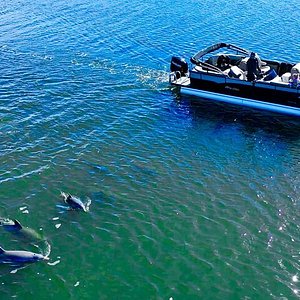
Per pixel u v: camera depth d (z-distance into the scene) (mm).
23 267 19016
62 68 38625
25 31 47062
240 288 18453
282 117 31812
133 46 43625
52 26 48688
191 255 19969
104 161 26406
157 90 35344
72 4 56406
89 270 19094
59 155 26734
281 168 26172
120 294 18078
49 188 23891
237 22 49969
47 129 29391
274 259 19844
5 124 29688
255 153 27625
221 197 23641
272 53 41750
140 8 54875
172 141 28750
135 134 29375
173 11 53781
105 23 49719
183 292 18219
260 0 57875
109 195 23547
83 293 18078
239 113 32375
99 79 36844
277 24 49156
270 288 18484
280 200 23453
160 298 17938
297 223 21875
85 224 21500
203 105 33344
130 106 32812
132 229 21312
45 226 21328
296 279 18891
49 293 18016
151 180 24875
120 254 19906
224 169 26031
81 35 46250
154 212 22453
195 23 49719
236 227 21594
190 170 25891
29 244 20266
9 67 38406
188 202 23234
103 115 31438
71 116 31062
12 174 24812
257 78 32594
